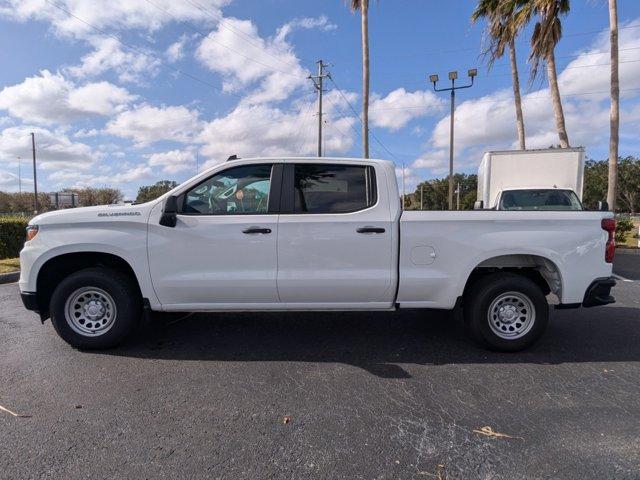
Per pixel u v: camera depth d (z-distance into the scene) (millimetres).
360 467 2721
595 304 4551
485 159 12633
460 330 5422
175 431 3117
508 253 4469
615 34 13375
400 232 4457
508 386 3852
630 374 4113
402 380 3979
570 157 11859
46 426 3174
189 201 4555
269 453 2859
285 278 4438
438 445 2953
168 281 4449
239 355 4574
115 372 4125
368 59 19312
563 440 3002
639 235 15633
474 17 19203
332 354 4617
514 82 20938
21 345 4840
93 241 4402
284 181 4555
